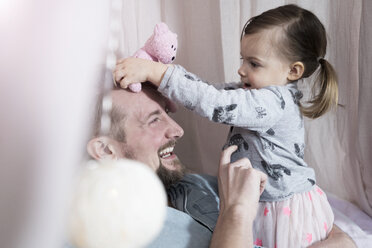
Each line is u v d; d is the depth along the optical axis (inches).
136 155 38.4
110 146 36.1
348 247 41.1
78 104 14.6
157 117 39.8
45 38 13.6
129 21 51.7
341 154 52.2
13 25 13.1
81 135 15.1
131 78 37.0
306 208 43.1
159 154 40.3
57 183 14.0
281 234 41.6
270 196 43.3
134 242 17.1
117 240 16.4
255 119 39.9
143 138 38.4
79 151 15.2
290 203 43.1
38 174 13.5
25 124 13.2
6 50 13.1
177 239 33.3
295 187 43.4
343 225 46.8
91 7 15.0
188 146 61.7
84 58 14.7
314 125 52.9
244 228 32.5
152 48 39.1
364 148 47.5
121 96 37.8
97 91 18.2
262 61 43.3
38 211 13.6
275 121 41.3
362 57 44.5
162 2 54.9
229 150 41.1
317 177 55.0
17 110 13.1
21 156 13.1
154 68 37.6
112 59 21.4
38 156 13.4
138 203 17.4
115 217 16.3
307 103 50.9
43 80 13.5
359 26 45.9
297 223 42.0
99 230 16.0
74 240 15.7
